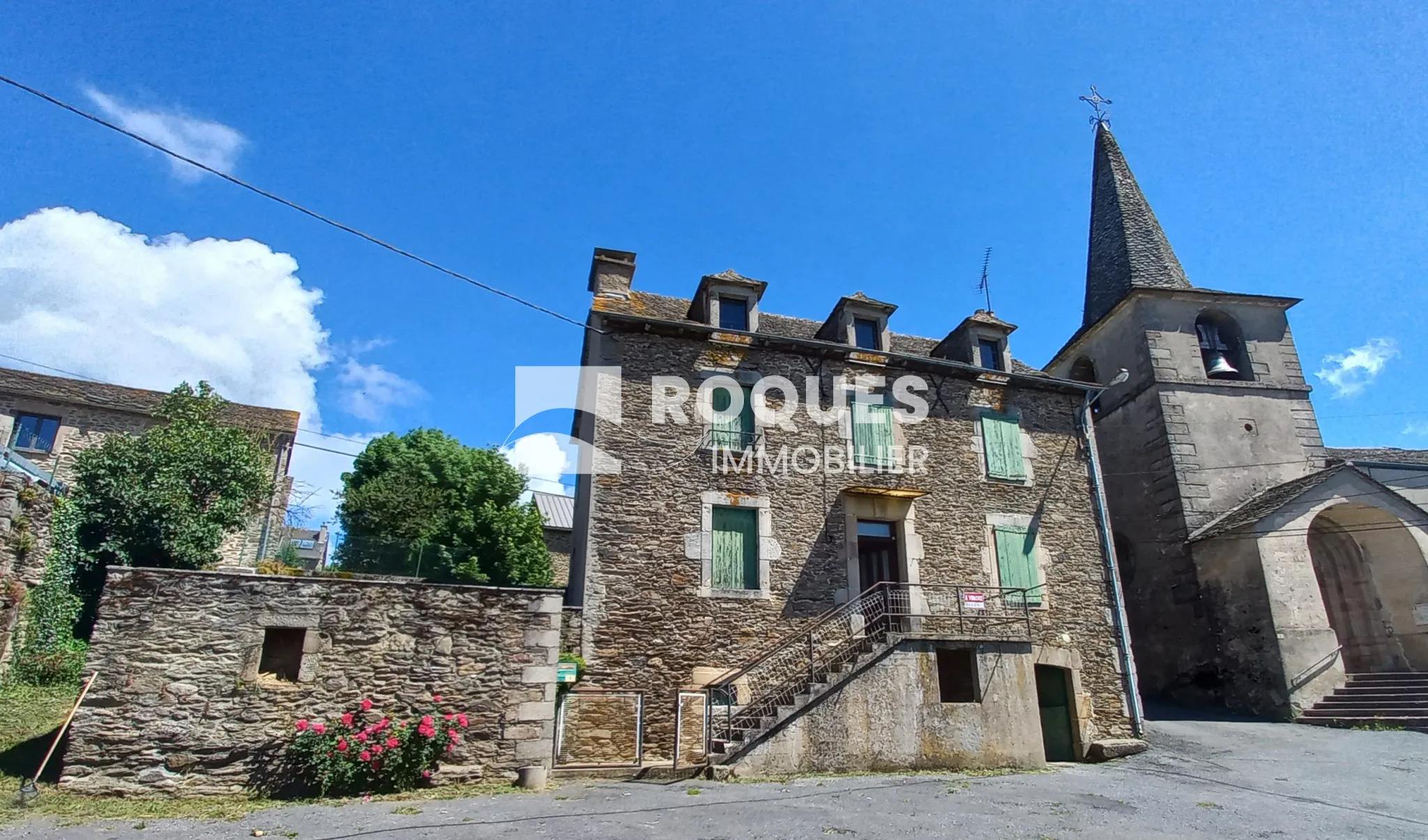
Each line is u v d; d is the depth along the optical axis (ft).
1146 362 56.65
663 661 35.76
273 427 58.34
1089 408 48.47
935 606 40.29
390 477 65.36
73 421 52.80
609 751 32.86
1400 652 46.98
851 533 40.55
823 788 29.27
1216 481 53.26
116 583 27.12
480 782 28.96
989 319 47.91
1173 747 39.19
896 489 40.70
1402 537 47.98
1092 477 46.68
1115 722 41.24
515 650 30.89
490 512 64.75
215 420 52.08
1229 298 58.44
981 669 36.24
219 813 24.20
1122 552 57.98
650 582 36.81
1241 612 47.09
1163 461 54.24
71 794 24.91
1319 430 56.24
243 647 27.78
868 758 33.14
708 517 38.58
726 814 25.05
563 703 32.89
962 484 43.60
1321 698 43.86
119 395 54.95
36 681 33.30
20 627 33.99
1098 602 43.70
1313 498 47.67
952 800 27.73
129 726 26.04
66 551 36.86
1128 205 66.69
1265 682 45.03
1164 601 53.21
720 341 42.16
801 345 43.06
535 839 21.75
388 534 61.46
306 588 29.04
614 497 37.73
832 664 36.47
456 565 61.41
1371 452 61.36
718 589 37.63
